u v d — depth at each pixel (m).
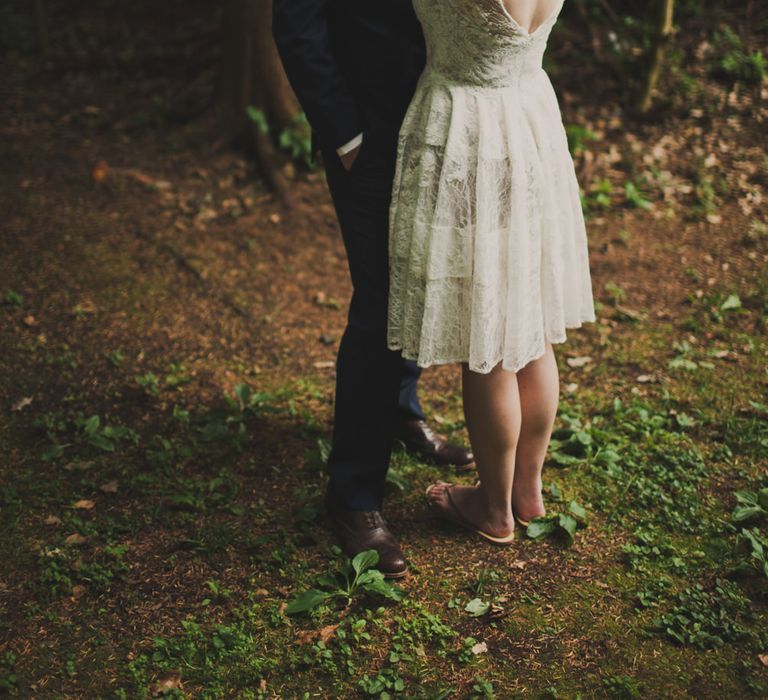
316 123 2.33
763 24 6.62
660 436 3.19
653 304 4.16
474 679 2.26
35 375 3.62
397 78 2.31
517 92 2.29
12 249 4.61
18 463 3.10
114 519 2.84
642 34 6.45
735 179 5.33
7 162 5.57
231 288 4.34
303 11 2.21
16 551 2.69
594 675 2.27
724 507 2.84
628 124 5.98
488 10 2.11
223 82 5.63
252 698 2.22
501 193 2.28
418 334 2.40
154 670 2.29
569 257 2.49
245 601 2.53
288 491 2.98
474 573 2.63
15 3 8.38
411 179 2.31
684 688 2.22
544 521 2.77
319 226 4.96
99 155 5.66
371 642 2.38
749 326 3.93
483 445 2.57
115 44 7.52
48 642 2.38
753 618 2.41
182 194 5.21
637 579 2.58
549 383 2.61
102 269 4.46
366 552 2.55
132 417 3.38
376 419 2.60
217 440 3.23
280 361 3.79
